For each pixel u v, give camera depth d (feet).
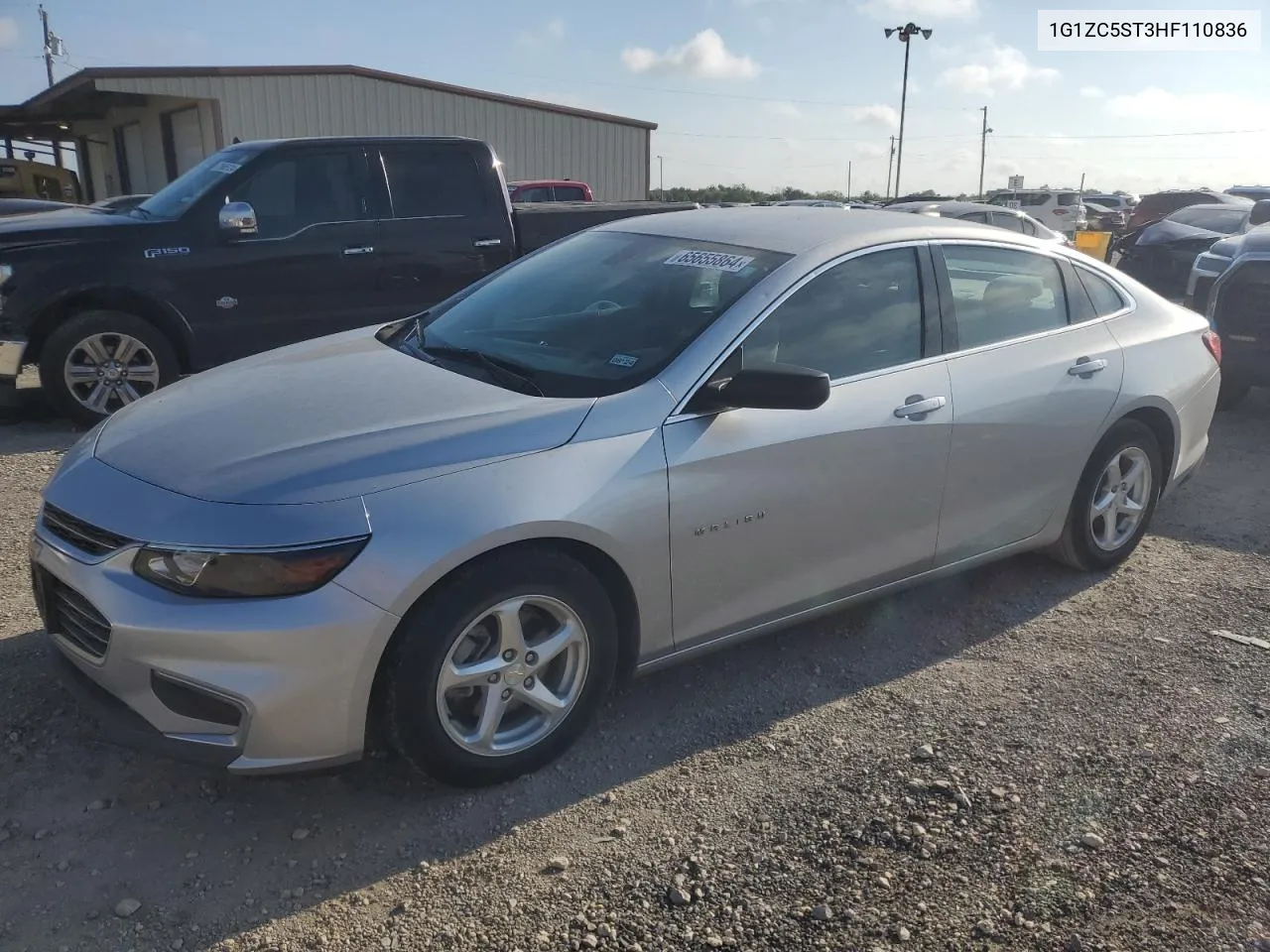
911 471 12.46
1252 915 8.61
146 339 22.94
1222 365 24.75
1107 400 14.67
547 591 9.81
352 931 8.28
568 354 11.59
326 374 11.66
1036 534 14.55
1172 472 16.30
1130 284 16.10
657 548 10.46
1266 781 10.46
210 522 8.80
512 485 9.52
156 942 8.12
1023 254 14.35
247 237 23.65
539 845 9.34
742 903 8.61
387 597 8.86
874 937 8.28
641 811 9.84
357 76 76.79
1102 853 9.34
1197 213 49.06
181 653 8.66
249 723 8.70
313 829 9.52
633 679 11.12
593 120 91.20
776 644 13.33
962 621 14.12
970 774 10.52
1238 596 15.05
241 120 72.38
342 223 24.72
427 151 25.86
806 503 11.55
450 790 10.11
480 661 9.70
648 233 13.93
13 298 21.49
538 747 10.26
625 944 8.16
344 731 9.02
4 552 15.37
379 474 9.21
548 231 28.32
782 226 13.14
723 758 10.77
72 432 22.67
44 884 8.69
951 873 9.04
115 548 9.06
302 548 8.70
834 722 11.50
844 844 9.38
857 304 12.32
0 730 10.78
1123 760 10.82
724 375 10.98
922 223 13.43
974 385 13.05
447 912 8.49
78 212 24.99
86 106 77.30
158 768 10.35
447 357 12.12
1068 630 13.92
